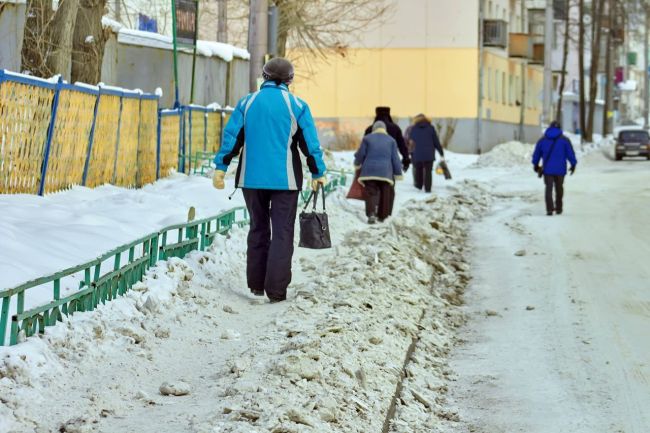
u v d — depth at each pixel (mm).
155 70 34781
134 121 25547
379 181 26156
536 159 30734
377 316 13883
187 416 9203
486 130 79375
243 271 16828
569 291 17453
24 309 10828
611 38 137750
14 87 18359
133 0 45125
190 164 30781
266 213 15203
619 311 15742
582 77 102375
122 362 10727
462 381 11773
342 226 24281
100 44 27000
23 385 9336
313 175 15148
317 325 12805
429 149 38281
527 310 16000
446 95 76688
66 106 20812
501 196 38219
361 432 9258
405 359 12031
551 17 68625
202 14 56406
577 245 23375
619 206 33750
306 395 9859
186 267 14648
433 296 16922
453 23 76312
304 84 77000
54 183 20547
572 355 12898
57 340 10422
